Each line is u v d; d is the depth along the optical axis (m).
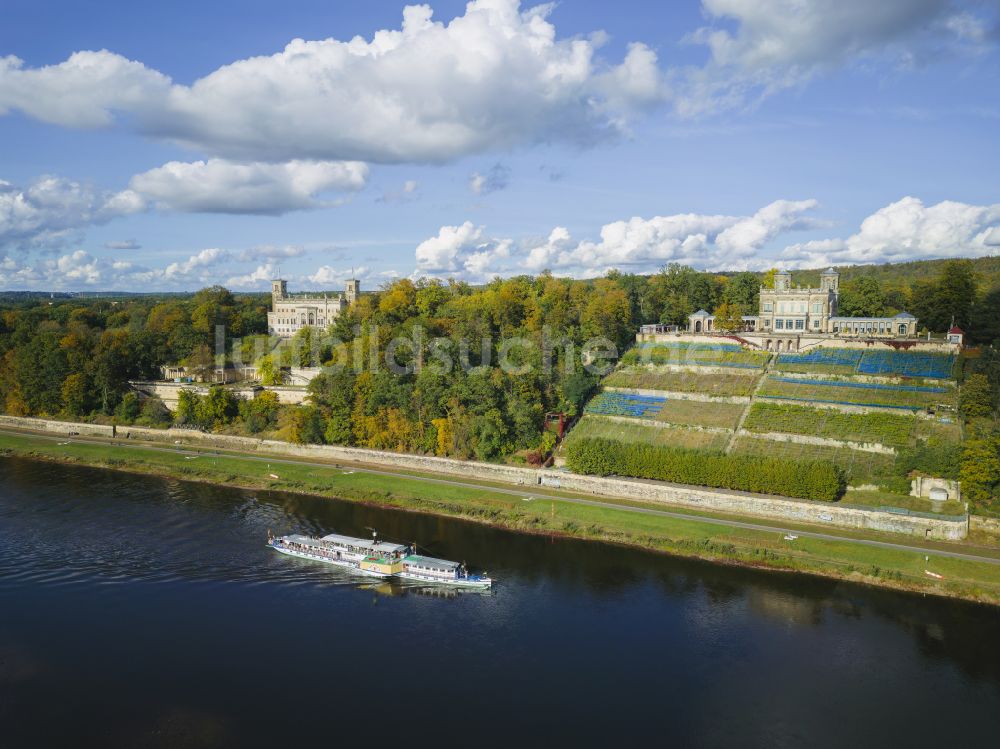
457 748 82.88
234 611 115.50
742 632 109.38
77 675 96.88
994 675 98.50
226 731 85.56
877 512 141.75
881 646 105.38
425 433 198.50
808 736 86.12
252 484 184.00
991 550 131.12
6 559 134.12
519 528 151.88
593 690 94.75
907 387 187.75
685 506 159.62
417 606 117.94
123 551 138.88
